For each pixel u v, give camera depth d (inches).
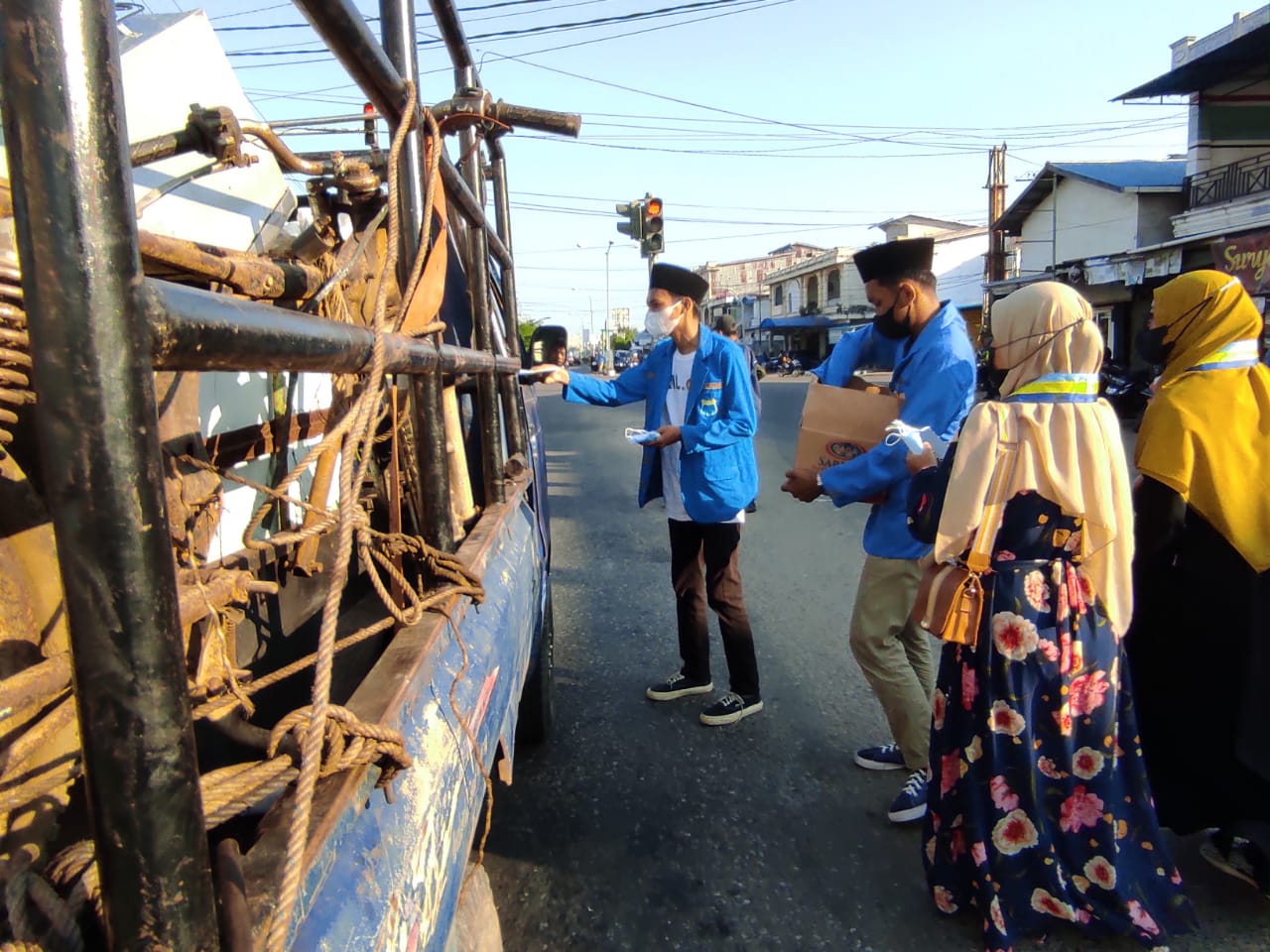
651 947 89.1
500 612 67.8
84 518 21.7
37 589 36.9
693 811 112.8
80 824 37.4
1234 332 90.7
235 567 60.0
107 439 21.6
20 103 20.2
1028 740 81.6
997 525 79.7
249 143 69.3
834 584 207.9
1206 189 696.4
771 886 97.7
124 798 22.8
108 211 21.3
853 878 98.8
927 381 101.3
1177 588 94.2
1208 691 91.6
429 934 40.1
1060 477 77.5
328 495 76.0
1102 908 83.5
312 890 30.9
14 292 32.1
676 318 131.8
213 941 24.9
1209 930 87.7
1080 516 78.0
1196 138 708.7
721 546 134.0
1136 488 95.6
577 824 110.3
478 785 52.4
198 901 24.3
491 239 95.8
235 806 31.3
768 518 283.7
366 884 34.0
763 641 172.1
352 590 85.0
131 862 23.1
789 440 468.4
